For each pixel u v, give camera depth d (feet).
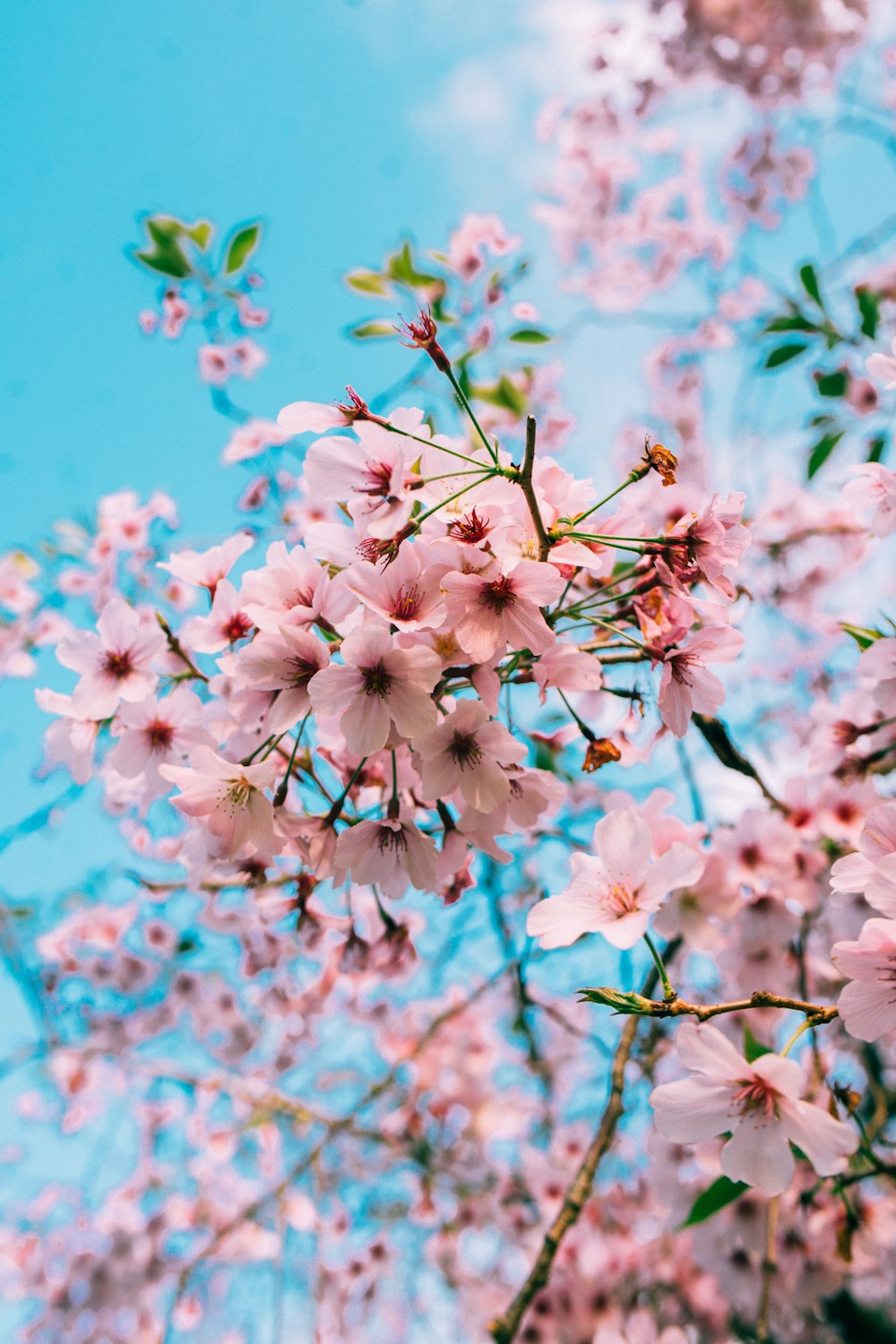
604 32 16.31
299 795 5.75
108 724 6.72
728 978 8.84
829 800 8.54
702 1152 8.34
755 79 16.03
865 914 8.30
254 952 9.43
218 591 5.67
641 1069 12.10
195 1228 15.76
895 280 13.83
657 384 16.48
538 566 4.54
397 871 5.11
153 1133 16.58
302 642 4.85
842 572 14.64
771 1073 4.38
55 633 13.09
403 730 4.56
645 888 4.86
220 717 6.06
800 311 11.98
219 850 5.50
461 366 10.88
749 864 8.30
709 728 8.25
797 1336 14.51
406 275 10.85
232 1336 16.31
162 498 10.80
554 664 5.12
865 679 8.55
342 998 14.61
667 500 7.40
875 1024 4.23
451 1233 16.24
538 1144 16.99
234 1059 14.01
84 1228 15.76
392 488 4.62
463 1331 16.96
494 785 4.72
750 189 16.79
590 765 5.66
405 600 4.65
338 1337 15.14
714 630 5.17
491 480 4.66
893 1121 11.16
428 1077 16.71
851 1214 8.38
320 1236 15.12
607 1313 13.21
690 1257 14.21
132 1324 14.99
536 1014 17.47
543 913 4.89
